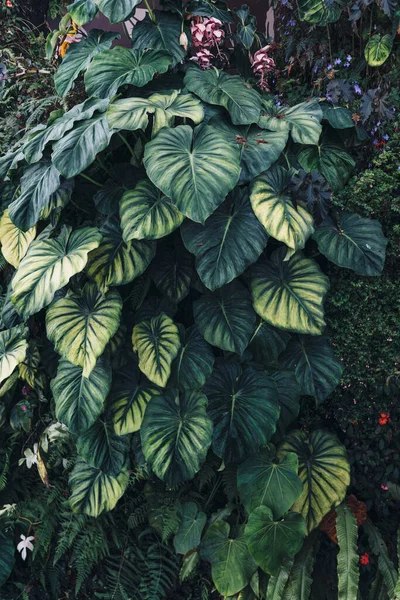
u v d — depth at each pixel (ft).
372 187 8.70
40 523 9.09
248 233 8.13
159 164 7.77
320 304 8.27
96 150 7.84
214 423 8.32
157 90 9.34
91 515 8.54
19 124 10.55
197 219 7.43
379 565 8.39
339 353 8.93
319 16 9.29
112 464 8.55
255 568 8.19
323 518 8.70
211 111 8.91
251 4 12.63
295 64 10.19
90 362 7.82
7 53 10.82
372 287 8.66
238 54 10.61
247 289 8.65
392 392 8.86
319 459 8.66
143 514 9.02
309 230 8.26
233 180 7.68
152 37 9.52
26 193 8.37
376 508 9.02
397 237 8.73
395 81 9.04
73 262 7.75
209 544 8.43
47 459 9.26
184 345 8.63
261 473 8.27
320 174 8.86
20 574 9.37
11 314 9.46
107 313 8.14
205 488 9.35
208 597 8.99
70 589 9.28
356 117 8.87
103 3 9.00
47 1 11.85
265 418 8.20
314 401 9.37
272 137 8.59
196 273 8.77
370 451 8.98
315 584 8.70
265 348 8.61
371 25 9.20
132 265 8.29
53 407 9.47
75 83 9.98
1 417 9.54
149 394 8.64
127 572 8.93
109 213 8.68
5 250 9.63
